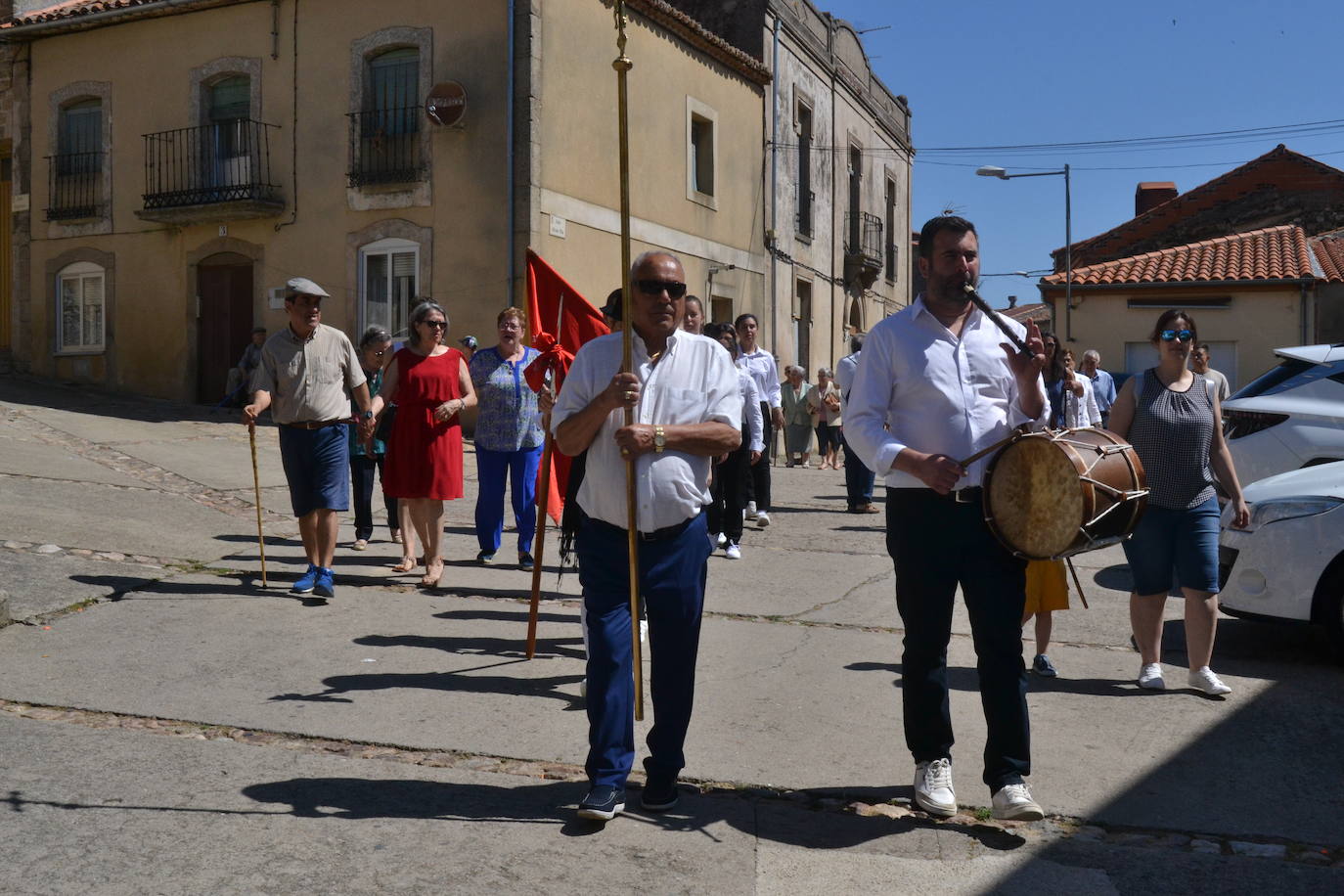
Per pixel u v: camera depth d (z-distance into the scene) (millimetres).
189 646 6004
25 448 11898
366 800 4059
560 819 3963
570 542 4344
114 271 20250
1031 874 3646
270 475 12094
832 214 28062
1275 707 5539
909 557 4035
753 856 3721
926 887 3537
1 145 21562
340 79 18297
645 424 4000
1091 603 8086
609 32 18906
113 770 4246
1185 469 5660
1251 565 6523
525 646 6258
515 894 3393
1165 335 5637
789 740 4855
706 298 22078
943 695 4086
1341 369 9250
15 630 6160
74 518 8852
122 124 20094
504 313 8328
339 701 5168
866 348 4148
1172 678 6074
